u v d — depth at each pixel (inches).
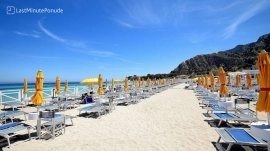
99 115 332.5
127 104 488.4
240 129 189.2
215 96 519.8
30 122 297.0
